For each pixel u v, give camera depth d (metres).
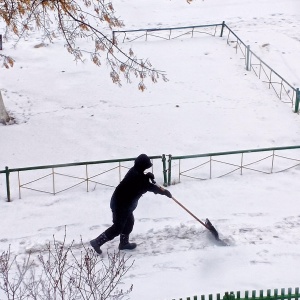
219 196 12.57
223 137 16.05
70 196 13.03
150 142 15.95
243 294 8.52
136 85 19.91
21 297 7.97
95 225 11.45
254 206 12.04
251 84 19.80
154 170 14.15
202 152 15.23
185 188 13.07
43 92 19.58
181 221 11.33
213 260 9.70
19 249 10.45
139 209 12.09
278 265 9.45
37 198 13.01
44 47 23.52
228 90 19.33
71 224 11.59
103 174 14.17
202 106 18.14
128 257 9.44
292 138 15.91
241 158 13.74
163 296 8.53
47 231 11.26
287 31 25.28
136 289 8.77
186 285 8.88
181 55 22.50
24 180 14.05
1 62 22.00
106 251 10.27
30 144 16.03
